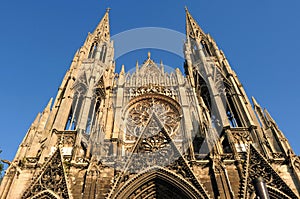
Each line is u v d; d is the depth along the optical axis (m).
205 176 36.06
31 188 34.44
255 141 42.09
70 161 37.78
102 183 35.44
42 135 43.59
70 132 43.91
